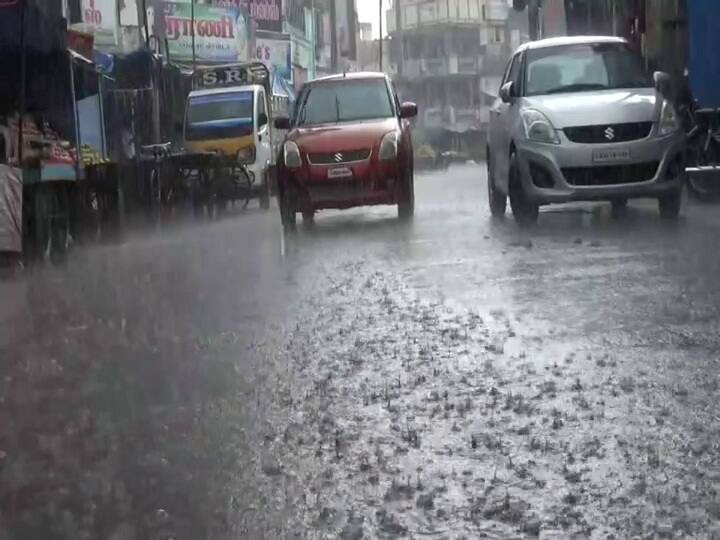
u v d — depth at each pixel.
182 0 40.09
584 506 3.27
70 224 12.90
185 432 4.40
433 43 91.06
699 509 3.20
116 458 4.07
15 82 10.89
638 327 6.21
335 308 7.45
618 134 12.18
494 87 90.69
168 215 19.12
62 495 3.65
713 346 5.61
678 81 17.39
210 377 5.45
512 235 11.95
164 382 5.39
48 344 6.75
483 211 16.55
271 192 28.16
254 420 4.53
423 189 26.41
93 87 14.11
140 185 17.62
